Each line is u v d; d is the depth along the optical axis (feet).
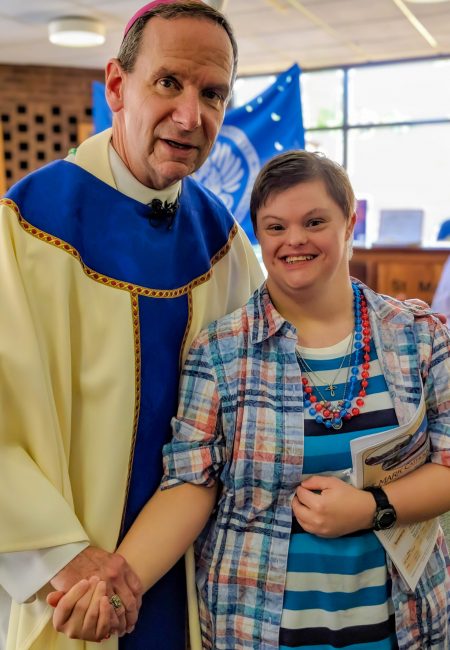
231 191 9.27
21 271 4.05
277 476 4.04
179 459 4.22
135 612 3.89
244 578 4.09
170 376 4.53
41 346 4.02
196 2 4.11
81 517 4.19
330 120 25.55
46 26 17.52
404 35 19.52
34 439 3.93
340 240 4.09
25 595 3.89
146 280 4.47
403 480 4.14
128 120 4.24
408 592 4.12
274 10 16.74
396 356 4.18
